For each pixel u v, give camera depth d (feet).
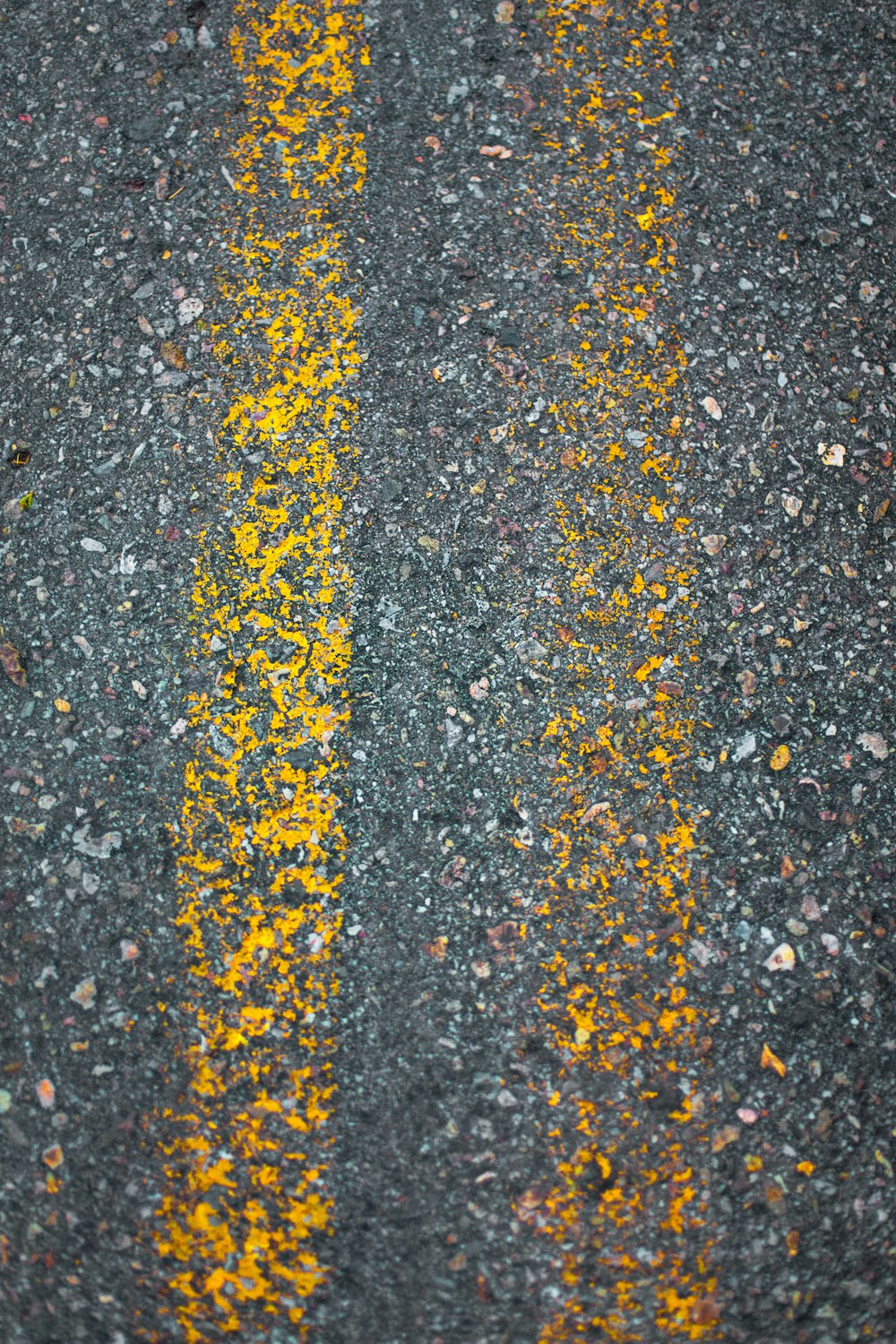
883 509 7.72
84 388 7.70
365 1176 6.40
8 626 7.32
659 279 7.97
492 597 7.32
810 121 8.54
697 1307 6.29
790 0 8.78
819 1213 6.44
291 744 7.06
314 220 8.00
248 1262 6.28
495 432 7.58
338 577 7.33
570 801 7.03
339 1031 6.61
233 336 7.76
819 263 8.18
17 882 6.89
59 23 8.57
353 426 7.57
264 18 8.55
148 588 7.34
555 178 8.15
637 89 8.45
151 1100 6.51
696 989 6.75
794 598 7.49
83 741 7.10
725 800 7.11
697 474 7.61
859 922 6.97
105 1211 6.36
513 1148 6.46
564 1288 6.28
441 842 6.93
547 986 6.72
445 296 7.84
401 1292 6.25
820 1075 6.66
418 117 8.29
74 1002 6.68
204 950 6.74
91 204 8.11
